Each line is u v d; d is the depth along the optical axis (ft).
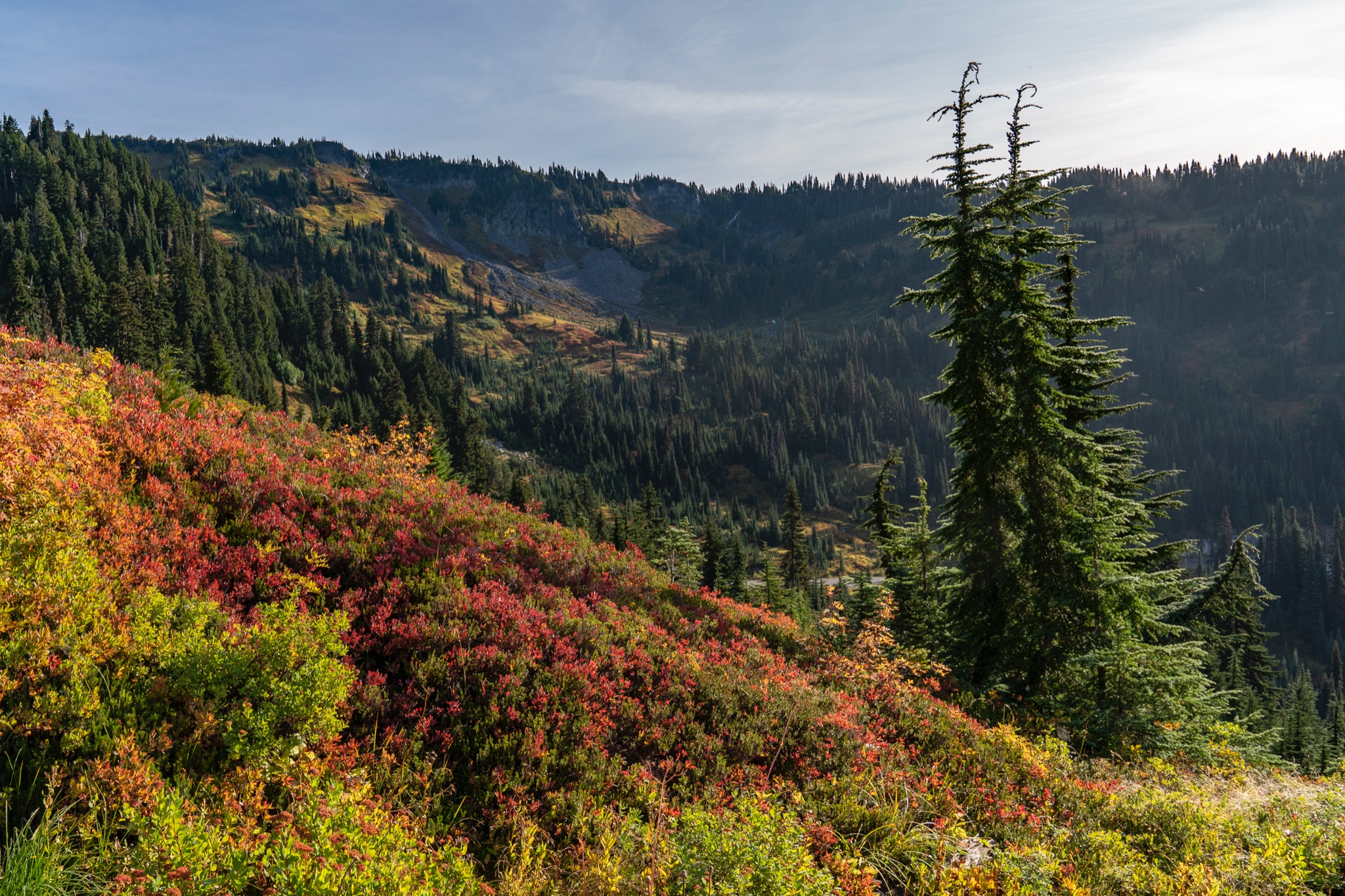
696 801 20.63
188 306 431.02
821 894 15.79
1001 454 53.98
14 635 16.14
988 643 55.47
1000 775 29.94
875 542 86.43
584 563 39.96
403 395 449.06
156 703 16.62
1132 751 39.75
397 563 30.71
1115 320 53.26
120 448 30.27
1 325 25.99
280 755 16.53
